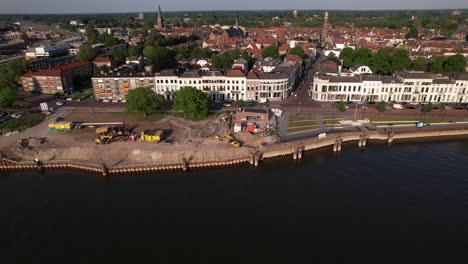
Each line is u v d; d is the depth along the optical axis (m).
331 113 187.75
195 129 162.75
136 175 131.38
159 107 184.38
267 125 164.88
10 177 130.62
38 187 122.00
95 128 165.12
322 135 152.75
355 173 131.00
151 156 137.88
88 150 141.75
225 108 195.25
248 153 141.00
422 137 165.62
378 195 115.31
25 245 91.69
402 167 135.38
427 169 133.38
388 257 87.81
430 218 103.25
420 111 190.62
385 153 149.00
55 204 110.19
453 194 115.69
